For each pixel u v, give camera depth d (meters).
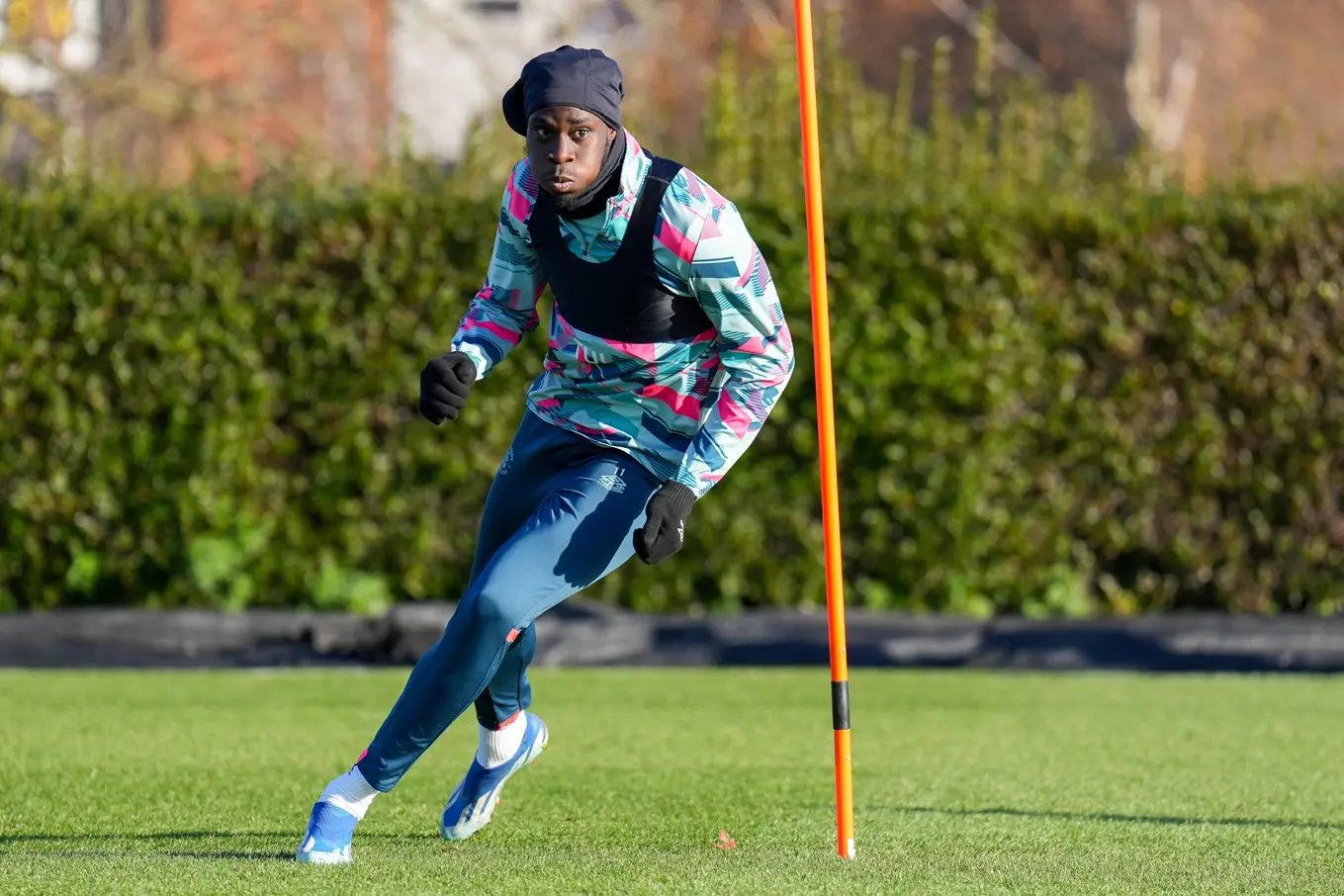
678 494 14.57
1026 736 25.52
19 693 29.34
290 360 36.44
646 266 14.58
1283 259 36.44
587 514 14.92
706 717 27.30
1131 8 88.75
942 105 40.75
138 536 36.34
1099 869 15.64
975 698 29.66
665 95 78.12
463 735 25.48
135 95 57.16
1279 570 36.75
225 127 62.19
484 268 36.38
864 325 36.19
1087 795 20.48
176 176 42.34
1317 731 26.11
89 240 36.03
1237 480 36.62
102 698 28.80
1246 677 32.91
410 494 36.69
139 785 20.53
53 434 36.16
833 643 15.73
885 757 23.53
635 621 34.84
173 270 36.09
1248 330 36.44
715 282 14.56
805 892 14.05
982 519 36.34
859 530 36.56
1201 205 36.62
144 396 36.12
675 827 18.20
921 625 34.72
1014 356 36.28
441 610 35.00
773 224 36.16
